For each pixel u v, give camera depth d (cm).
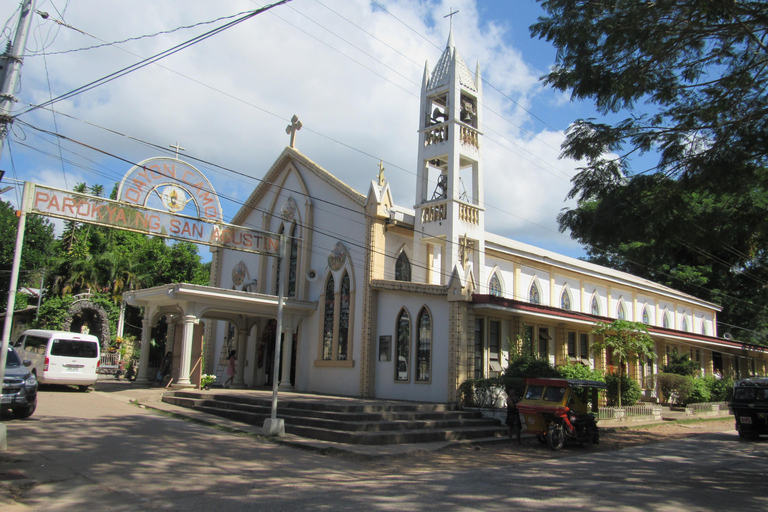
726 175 1302
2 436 1100
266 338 2898
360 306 2364
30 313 4641
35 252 4753
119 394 2177
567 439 1620
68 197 1644
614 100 1396
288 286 2745
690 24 1280
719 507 930
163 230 1856
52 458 1068
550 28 1392
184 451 1210
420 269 2442
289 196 2833
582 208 1538
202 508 806
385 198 2405
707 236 1461
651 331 3009
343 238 2505
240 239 2061
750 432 1947
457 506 860
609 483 1110
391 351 2248
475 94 2622
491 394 1944
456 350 2014
